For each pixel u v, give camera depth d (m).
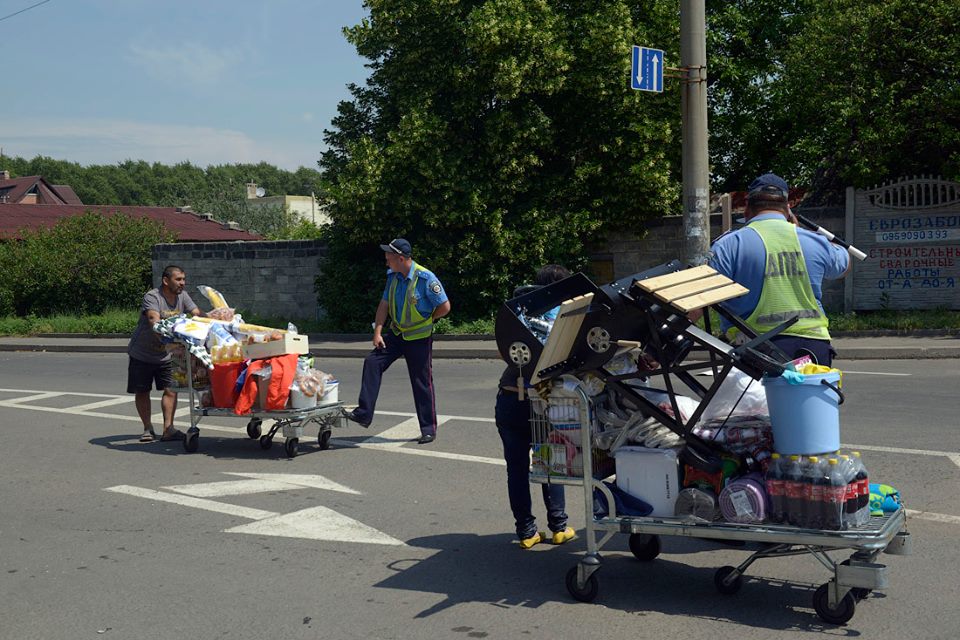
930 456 7.46
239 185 65.06
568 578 4.89
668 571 5.30
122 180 122.06
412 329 8.91
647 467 4.71
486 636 4.46
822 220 16.33
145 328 9.44
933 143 16.00
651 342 4.79
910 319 14.89
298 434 9.34
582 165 18.19
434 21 18.72
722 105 21.33
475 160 18.73
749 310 5.02
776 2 20.66
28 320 26.41
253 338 8.73
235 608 4.93
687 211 12.79
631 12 18.67
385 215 18.88
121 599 5.11
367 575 5.41
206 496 7.30
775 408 4.34
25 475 8.25
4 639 4.59
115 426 10.75
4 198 64.19
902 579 4.98
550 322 5.14
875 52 15.54
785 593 4.87
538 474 5.08
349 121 20.64
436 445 8.91
